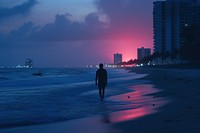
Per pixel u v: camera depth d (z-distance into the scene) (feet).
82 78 231.09
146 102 61.41
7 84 150.92
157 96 73.36
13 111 52.47
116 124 35.19
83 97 79.15
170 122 33.71
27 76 283.59
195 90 81.82
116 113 46.80
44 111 52.49
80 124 37.42
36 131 33.50
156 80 168.25
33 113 49.98
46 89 109.91
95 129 32.99
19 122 40.96
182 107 46.96
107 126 34.35
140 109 49.57
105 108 55.88
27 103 65.26
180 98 63.21
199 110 42.24
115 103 64.23
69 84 146.00
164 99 63.52
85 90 104.68
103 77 72.02
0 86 133.59
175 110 43.98
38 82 171.12
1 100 71.36
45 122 41.06
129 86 121.80
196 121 33.12
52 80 196.65
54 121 41.93
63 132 32.17
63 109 55.06
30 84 150.51
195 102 53.21
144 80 175.52
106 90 101.86
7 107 58.13
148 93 85.10
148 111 45.70
